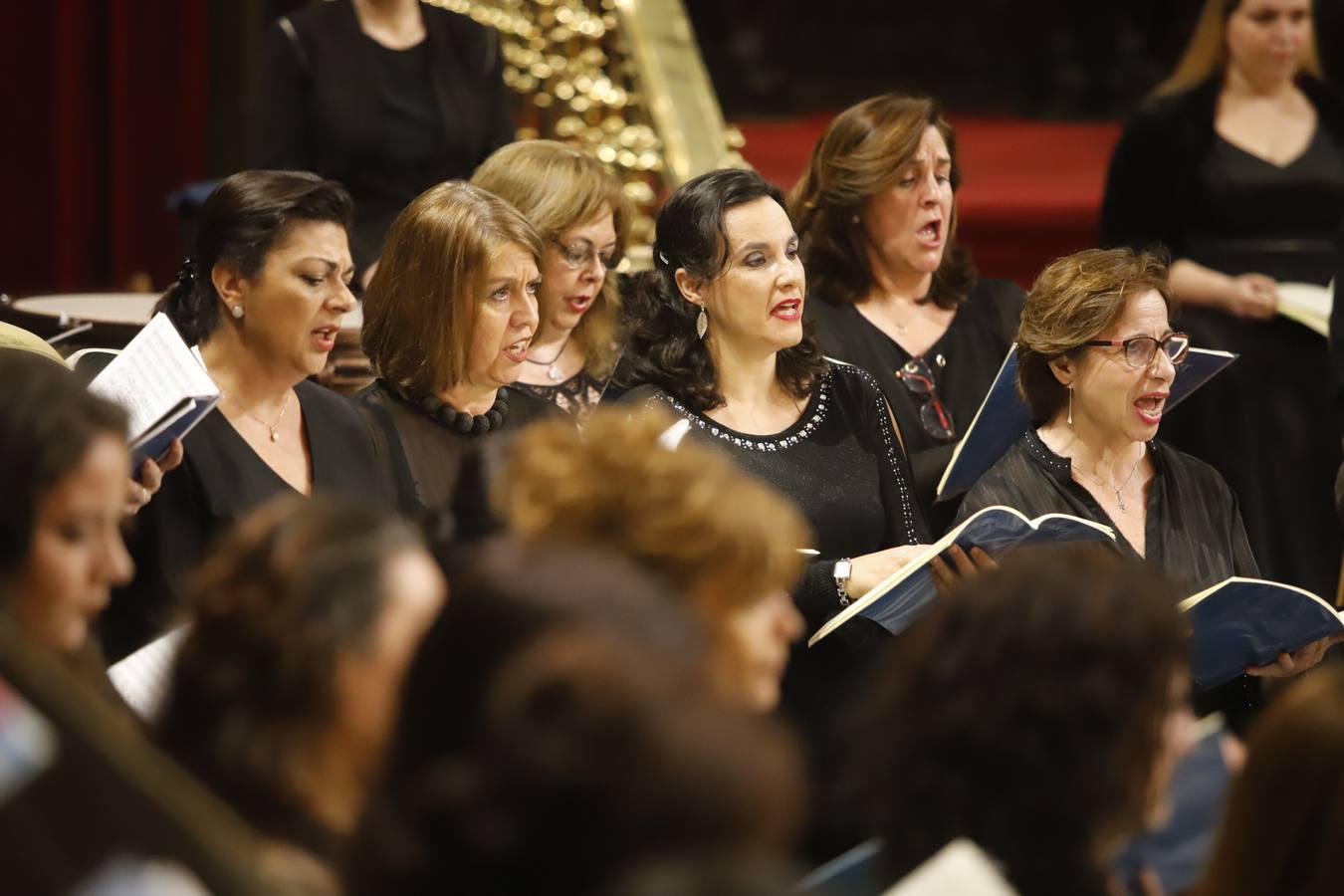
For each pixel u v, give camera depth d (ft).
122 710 27.04
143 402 34.40
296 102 62.39
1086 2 157.69
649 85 81.92
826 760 39.09
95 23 93.45
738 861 13.93
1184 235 63.98
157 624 37.68
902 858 22.70
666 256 42.96
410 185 63.67
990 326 53.98
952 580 37.65
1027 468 42.88
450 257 41.22
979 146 138.72
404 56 63.46
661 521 23.16
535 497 23.90
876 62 160.35
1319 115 64.18
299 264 39.01
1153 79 156.04
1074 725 22.45
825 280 53.16
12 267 93.45
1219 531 43.98
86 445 25.35
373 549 21.26
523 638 16.08
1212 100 63.67
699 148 80.69
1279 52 62.44
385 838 15.60
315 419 40.81
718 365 43.04
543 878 14.33
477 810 14.60
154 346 35.09
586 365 51.80
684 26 87.10
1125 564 23.94
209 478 38.55
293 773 20.56
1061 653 22.70
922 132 52.08
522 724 14.65
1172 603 23.49
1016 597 23.17
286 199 39.11
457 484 29.07
